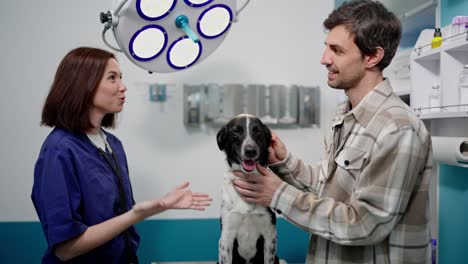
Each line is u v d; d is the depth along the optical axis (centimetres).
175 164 213
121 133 210
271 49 218
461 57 127
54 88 119
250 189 108
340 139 111
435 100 138
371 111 100
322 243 108
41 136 207
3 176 204
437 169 156
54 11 207
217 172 215
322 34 221
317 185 134
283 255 216
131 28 120
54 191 108
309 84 221
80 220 111
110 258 121
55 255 112
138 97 210
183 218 213
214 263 205
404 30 170
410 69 148
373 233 91
